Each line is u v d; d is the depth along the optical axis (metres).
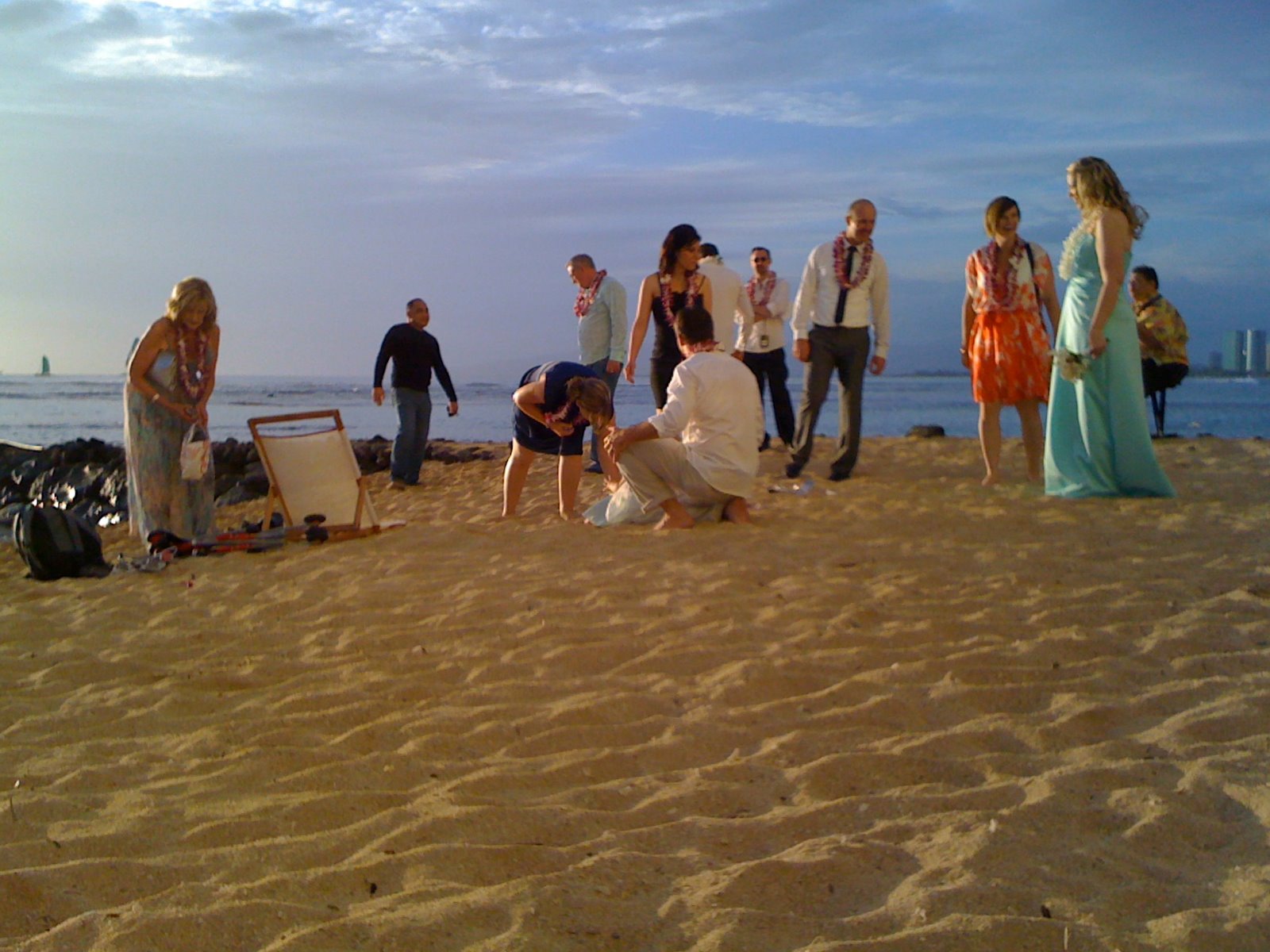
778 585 5.43
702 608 5.07
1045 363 8.66
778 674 4.12
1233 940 2.22
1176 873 2.56
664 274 8.56
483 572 6.09
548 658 4.50
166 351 7.48
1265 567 5.44
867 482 9.28
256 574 6.52
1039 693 3.82
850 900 2.51
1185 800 2.90
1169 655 4.17
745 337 11.62
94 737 3.97
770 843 2.83
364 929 2.39
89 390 55.62
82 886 2.68
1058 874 2.56
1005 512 7.34
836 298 9.10
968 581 5.39
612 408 7.51
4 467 15.34
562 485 8.16
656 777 3.30
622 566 6.01
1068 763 3.24
